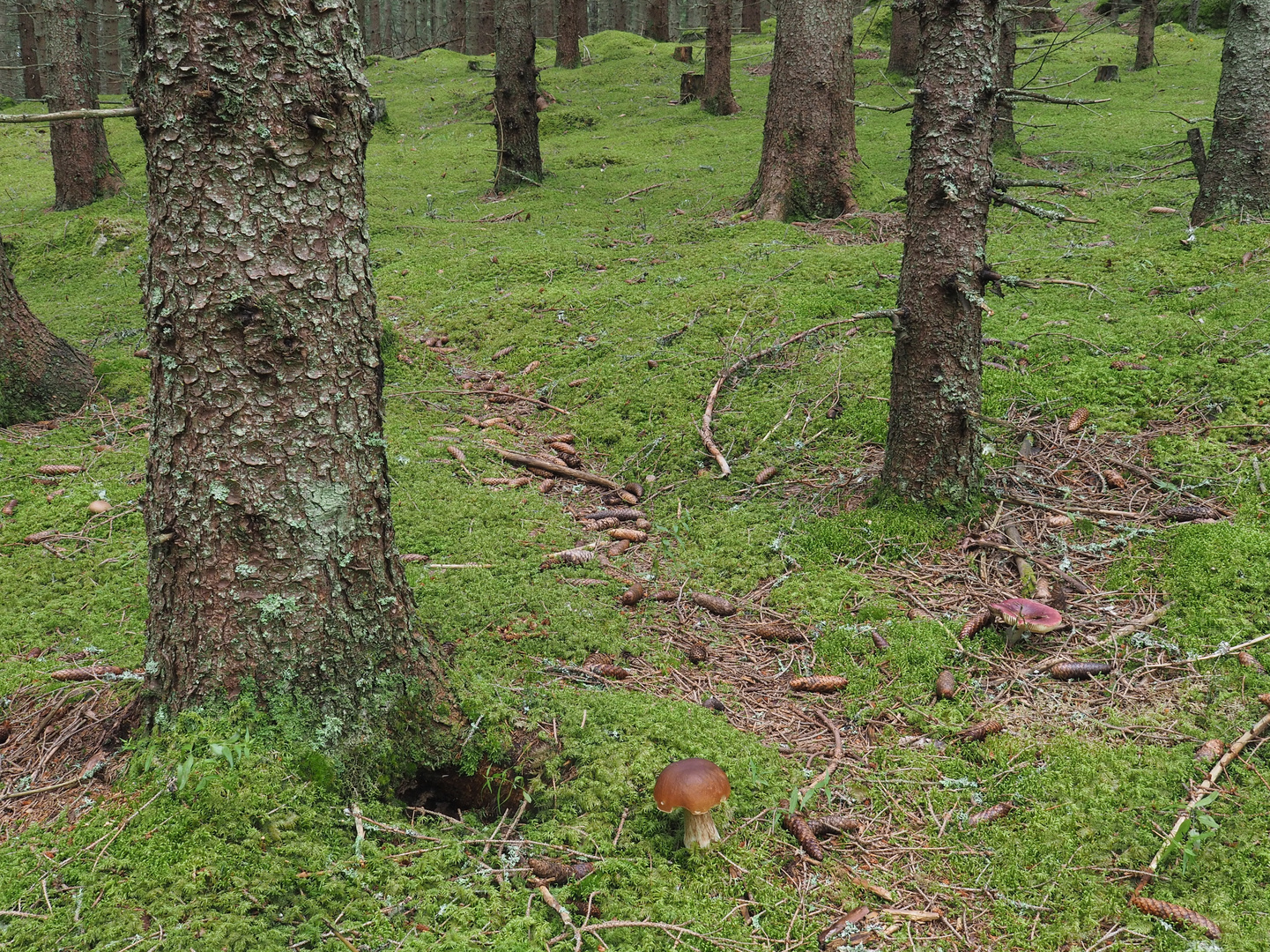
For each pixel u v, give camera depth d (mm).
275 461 2570
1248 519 3939
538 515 4863
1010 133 11703
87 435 5719
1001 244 7637
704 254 8148
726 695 3486
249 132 2408
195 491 2562
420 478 5219
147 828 2449
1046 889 2564
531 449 5691
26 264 10469
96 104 12461
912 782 2994
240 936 2242
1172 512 4129
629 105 17922
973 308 4164
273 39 2389
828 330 6254
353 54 2588
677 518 4840
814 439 5242
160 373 2551
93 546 4496
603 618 3930
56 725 3010
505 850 2684
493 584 4113
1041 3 20812
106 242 10641
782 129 9258
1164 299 5945
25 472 5215
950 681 3404
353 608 2748
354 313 2676
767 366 6004
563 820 2760
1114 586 3836
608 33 24328
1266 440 4406
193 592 2619
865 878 2637
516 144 12227
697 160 13141
